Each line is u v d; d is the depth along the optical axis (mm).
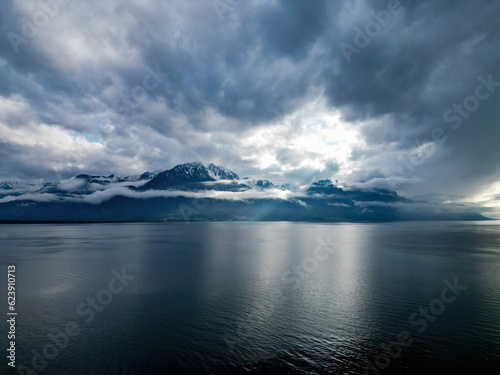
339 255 101375
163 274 69875
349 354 32156
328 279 64250
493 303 47906
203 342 34875
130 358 31641
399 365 30016
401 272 71625
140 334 37094
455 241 158000
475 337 35875
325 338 35781
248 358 31516
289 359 31328
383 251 113062
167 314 43625
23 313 44312
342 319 41406
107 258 95562
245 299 50188
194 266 80188
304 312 44094
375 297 51188
